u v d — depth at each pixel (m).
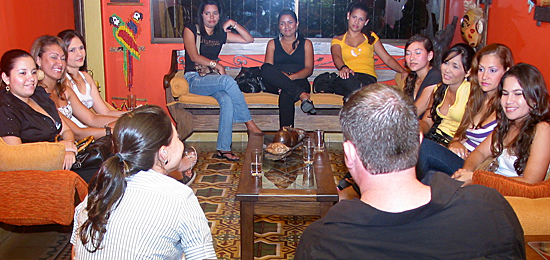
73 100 3.54
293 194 2.41
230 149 4.69
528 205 1.93
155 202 1.47
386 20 5.57
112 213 1.44
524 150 2.36
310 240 1.15
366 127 1.14
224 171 4.30
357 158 1.18
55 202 2.53
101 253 1.43
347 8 5.53
